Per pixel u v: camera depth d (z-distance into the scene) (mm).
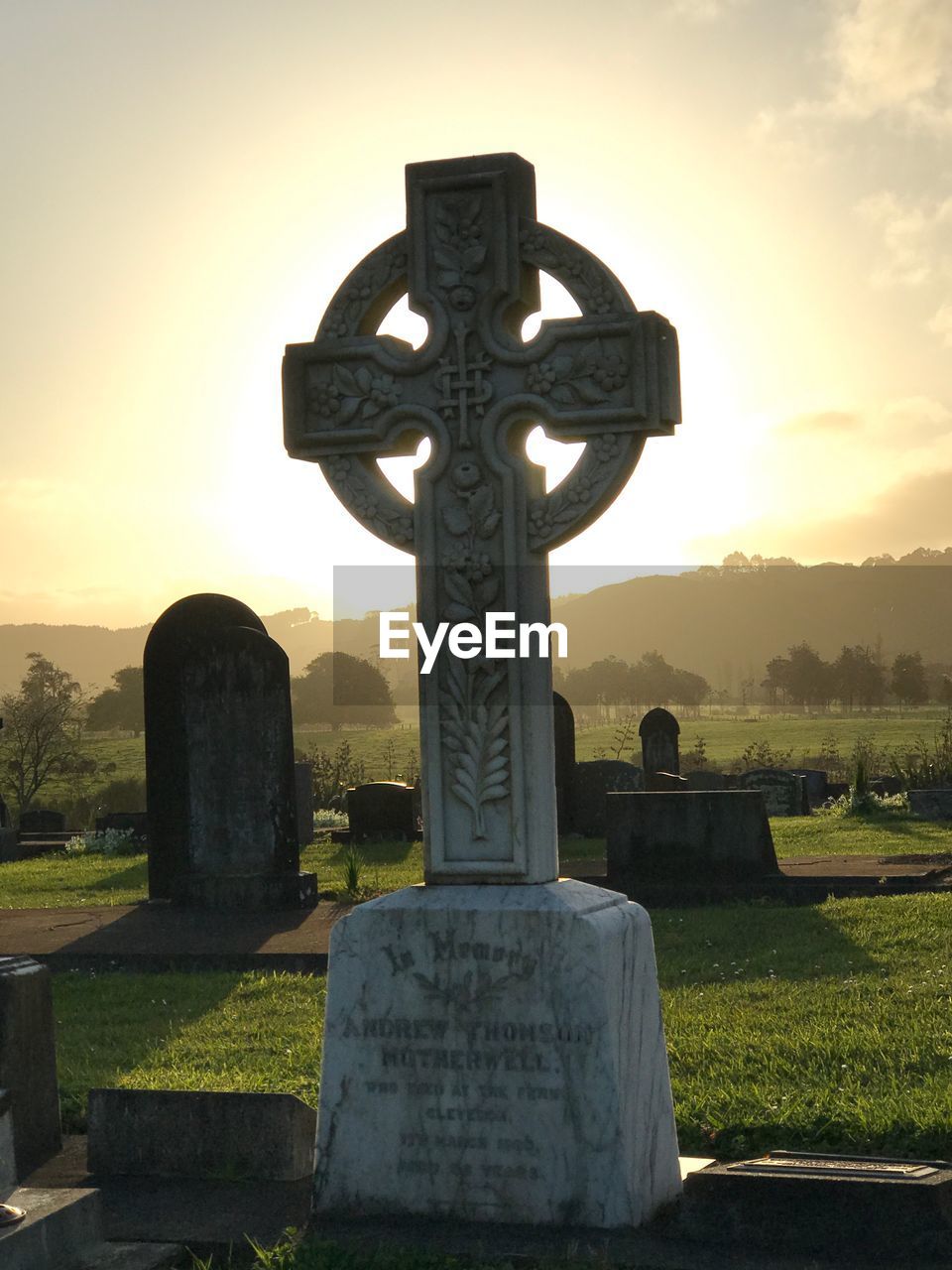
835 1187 4551
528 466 5281
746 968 9961
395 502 5426
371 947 5035
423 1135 4922
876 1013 8016
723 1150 5695
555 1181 4766
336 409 5469
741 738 68062
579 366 5184
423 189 5348
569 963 4809
